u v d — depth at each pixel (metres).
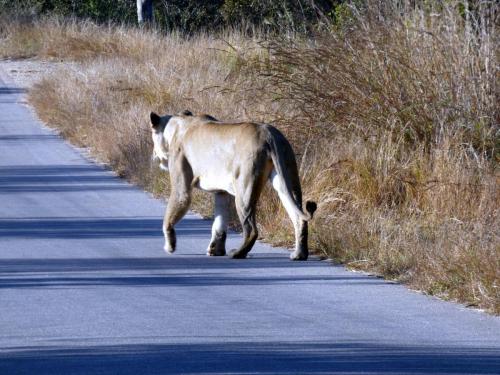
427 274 24.14
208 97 46.78
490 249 24.41
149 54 68.31
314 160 32.66
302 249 26.97
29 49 84.19
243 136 26.41
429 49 34.19
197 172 27.53
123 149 42.41
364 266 25.97
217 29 87.56
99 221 32.62
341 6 41.78
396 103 34.03
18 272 25.70
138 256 27.69
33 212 34.03
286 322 20.94
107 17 103.81
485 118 32.91
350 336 19.94
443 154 31.27
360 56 35.12
